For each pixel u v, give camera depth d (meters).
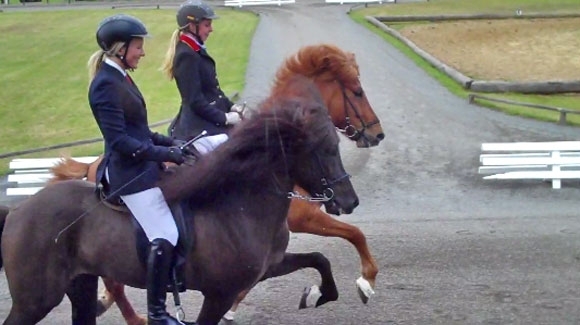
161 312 4.59
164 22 27.20
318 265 5.55
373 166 10.88
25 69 19.59
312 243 7.96
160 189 4.62
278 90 5.85
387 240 7.95
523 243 7.71
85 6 34.31
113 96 4.46
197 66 5.50
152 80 17.69
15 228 4.68
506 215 8.69
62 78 18.33
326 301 5.71
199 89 5.49
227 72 17.47
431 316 6.04
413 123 13.08
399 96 15.18
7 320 4.75
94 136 12.95
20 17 30.23
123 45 4.50
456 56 19.30
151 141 4.80
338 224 6.05
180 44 5.52
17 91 17.00
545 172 9.80
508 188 9.77
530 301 6.29
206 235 4.68
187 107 5.60
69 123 14.06
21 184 10.38
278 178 4.75
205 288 4.79
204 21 5.49
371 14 28.28
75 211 4.72
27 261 4.63
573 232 7.99
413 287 6.65
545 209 8.87
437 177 10.30
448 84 16.14
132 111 4.56
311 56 6.02
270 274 5.39
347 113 6.12
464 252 7.50
